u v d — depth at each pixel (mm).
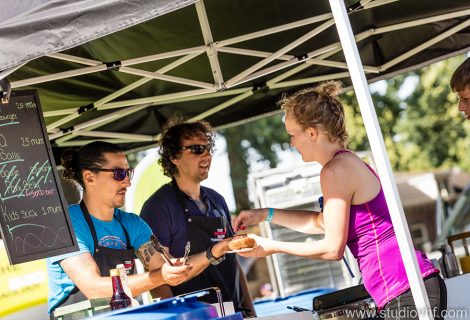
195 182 4988
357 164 3385
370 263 3367
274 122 16609
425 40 5473
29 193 3900
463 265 4645
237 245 3576
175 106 5848
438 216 16297
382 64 5641
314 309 3889
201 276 4824
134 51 4516
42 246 3875
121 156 4410
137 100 5320
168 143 4977
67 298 4203
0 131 3898
